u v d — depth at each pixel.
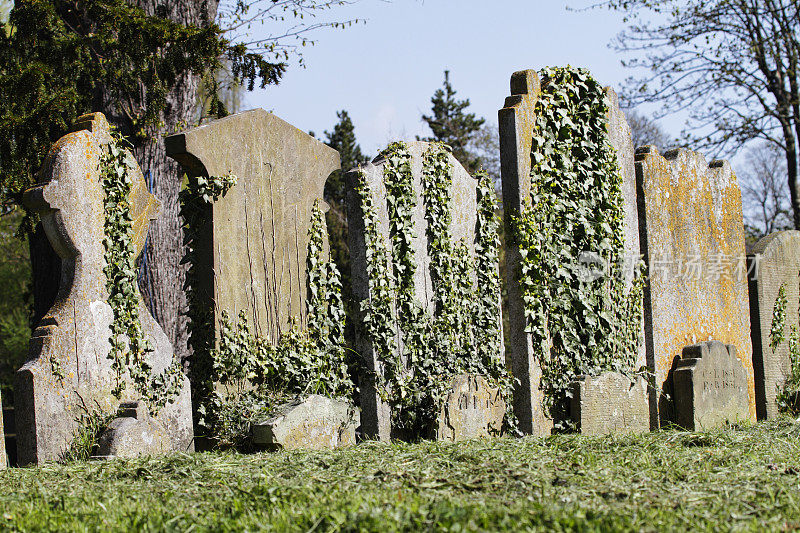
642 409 9.29
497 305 8.73
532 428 8.38
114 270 6.72
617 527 3.78
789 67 20.73
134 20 10.41
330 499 4.28
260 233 7.37
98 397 6.48
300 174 7.78
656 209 9.94
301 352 7.57
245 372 7.13
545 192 8.66
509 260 8.48
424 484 4.68
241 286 7.18
